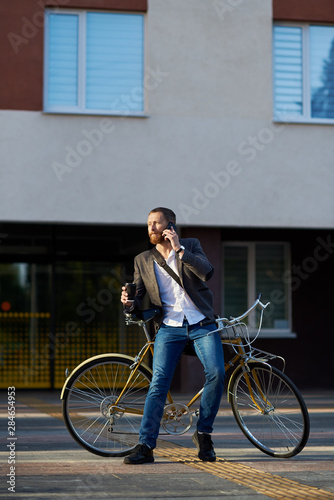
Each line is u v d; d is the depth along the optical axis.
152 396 6.20
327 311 16.31
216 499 4.80
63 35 14.30
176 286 6.29
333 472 5.77
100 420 6.41
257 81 14.64
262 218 14.47
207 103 14.45
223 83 14.52
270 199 14.51
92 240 16.17
